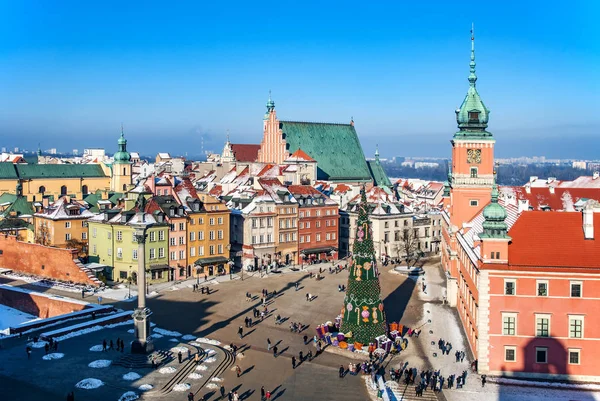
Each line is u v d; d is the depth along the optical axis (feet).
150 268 485.97
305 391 272.10
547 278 283.18
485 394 269.03
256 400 260.62
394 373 291.58
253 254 556.10
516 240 295.07
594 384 280.10
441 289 483.92
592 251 286.46
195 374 284.41
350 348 327.47
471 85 431.02
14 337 334.03
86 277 471.21
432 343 341.82
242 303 429.79
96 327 352.28
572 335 283.38
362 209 333.42
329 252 619.67
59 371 281.13
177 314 398.21
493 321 288.92
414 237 638.12
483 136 426.92
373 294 332.60
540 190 542.16
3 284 466.29
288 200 588.91
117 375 278.26
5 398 247.70
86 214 565.94
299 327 366.63
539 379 286.05
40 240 552.00
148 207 498.69
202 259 526.57
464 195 430.20
